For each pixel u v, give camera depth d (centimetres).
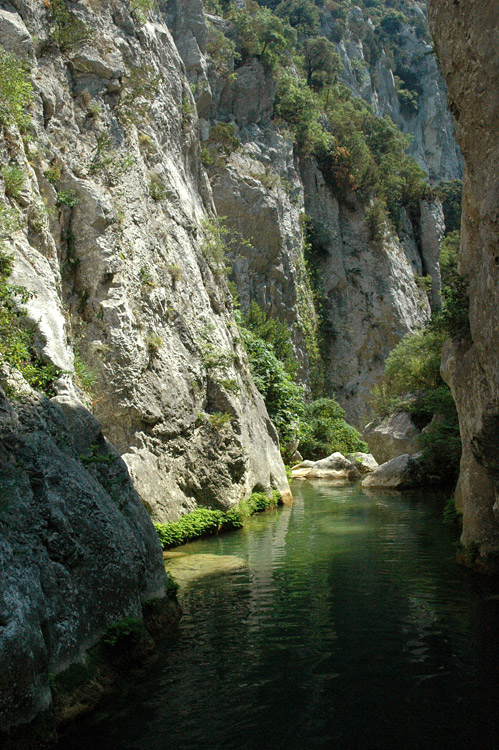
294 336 3444
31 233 1053
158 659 584
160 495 1180
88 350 1148
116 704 495
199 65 3102
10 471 515
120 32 1575
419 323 4278
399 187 4750
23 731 396
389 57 8019
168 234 1550
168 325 1399
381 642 621
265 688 520
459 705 483
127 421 1170
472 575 867
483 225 708
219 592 817
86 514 566
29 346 865
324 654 593
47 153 1190
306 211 4016
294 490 2042
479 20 728
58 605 489
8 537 466
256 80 3634
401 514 1436
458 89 796
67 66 1369
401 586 826
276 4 5988
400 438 2352
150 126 1659
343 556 1020
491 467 784
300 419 2716
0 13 1186
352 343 3984
